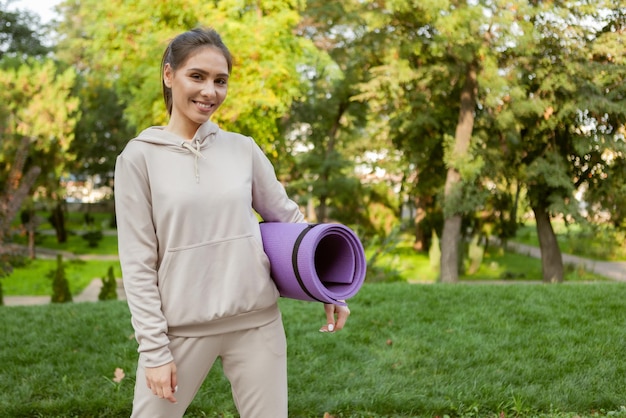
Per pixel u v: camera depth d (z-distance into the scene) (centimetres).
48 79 2088
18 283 2152
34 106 2030
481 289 783
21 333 577
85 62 3238
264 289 189
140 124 1750
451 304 700
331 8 2622
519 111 1886
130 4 1647
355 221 3189
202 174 185
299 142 3269
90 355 501
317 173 3175
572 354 504
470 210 2122
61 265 1378
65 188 2756
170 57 187
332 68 1930
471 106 2112
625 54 1908
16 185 1232
